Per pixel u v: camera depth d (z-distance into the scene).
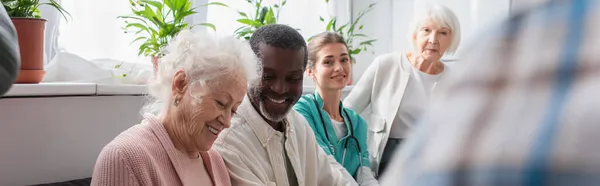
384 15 3.33
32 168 1.63
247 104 1.32
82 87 1.69
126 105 1.84
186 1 2.04
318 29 3.02
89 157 1.76
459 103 0.25
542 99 0.23
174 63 1.10
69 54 2.05
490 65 0.25
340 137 1.88
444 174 0.23
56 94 1.64
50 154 1.67
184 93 1.09
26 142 1.61
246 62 1.12
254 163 1.28
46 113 1.64
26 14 1.69
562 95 0.22
